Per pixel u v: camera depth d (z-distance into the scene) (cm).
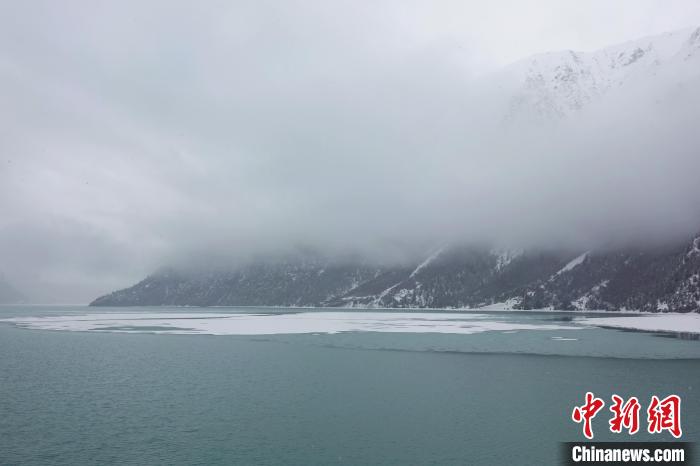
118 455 3158
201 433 3594
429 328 13050
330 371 6062
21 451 3234
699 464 3000
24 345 9231
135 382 5422
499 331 11794
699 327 12406
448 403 4419
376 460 3066
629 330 11688
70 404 4444
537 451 3222
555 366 6319
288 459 3083
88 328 13975
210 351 8138
